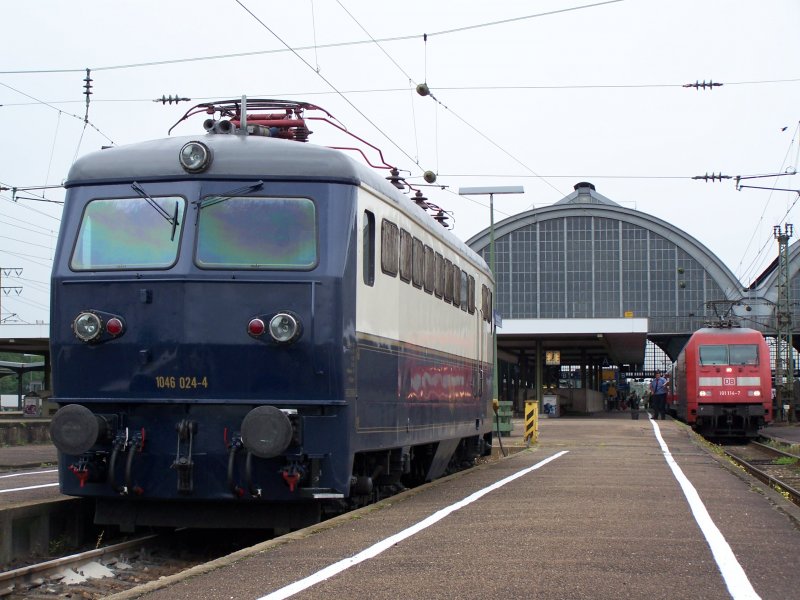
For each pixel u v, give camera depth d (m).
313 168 11.20
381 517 11.36
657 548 9.00
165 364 10.83
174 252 10.98
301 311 10.86
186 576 7.93
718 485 15.29
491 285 22.09
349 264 11.15
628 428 38.81
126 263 11.06
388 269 12.75
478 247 71.81
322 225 11.06
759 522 10.87
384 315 12.59
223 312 10.85
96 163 11.50
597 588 7.26
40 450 25.48
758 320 67.88
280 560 8.56
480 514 11.55
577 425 42.09
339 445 10.93
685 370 39.66
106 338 10.95
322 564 8.32
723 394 38.22
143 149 11.48
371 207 11.98
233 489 10.75
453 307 17.36
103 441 10.90
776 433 45.62
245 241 11.03
